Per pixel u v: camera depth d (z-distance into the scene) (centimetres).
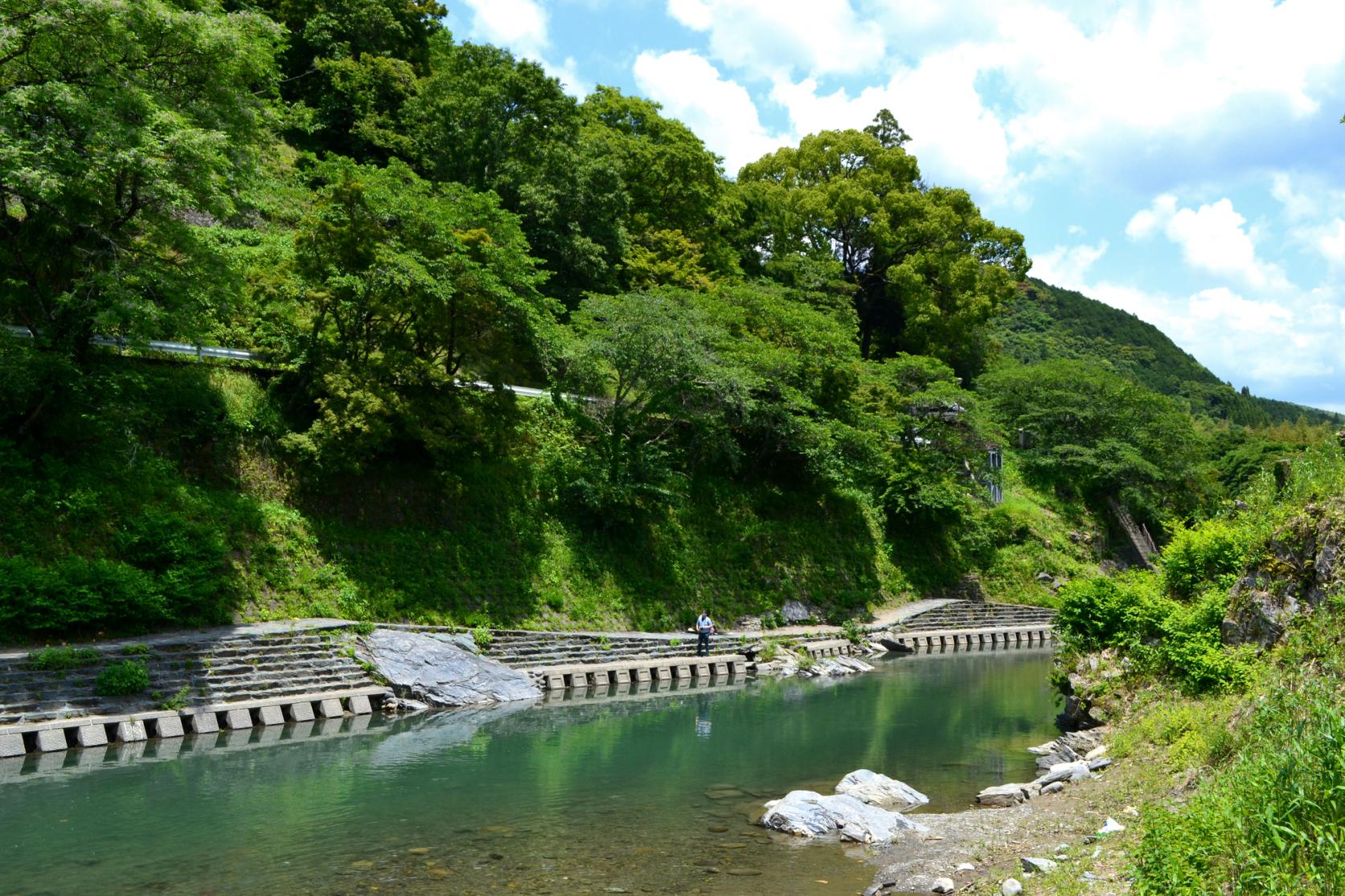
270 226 3397
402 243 2589
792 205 5912
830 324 4191
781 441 3916
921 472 4366
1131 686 1661
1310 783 739
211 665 1908
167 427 2352
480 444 2886
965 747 1806
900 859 1094
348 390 2473
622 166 4672
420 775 1523
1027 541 4847
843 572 3997
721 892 991
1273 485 1767
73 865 1054
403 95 4697
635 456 3278
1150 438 5534
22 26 1802
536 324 2905
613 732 1939
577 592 2953
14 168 1709
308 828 1212
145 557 2025
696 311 3438
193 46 2078
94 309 2028
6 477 1959
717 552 3556
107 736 1656
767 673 2952
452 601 2594
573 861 1095
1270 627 1378
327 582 2380
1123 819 1104
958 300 5894
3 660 1648
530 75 4172
